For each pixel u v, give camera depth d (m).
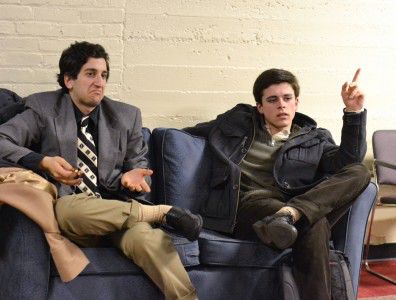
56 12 2.84
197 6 3.05
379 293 2.88
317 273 2.18
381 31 3.39
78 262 2.07
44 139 2.32
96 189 2.37
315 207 2.21
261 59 3.21
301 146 2.62
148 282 2.21
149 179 2.53
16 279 2.03
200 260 2.31
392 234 3.40
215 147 2.67
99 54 2.37
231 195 2.50
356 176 2.32
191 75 3.11
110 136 2.43
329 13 3.28
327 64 3.33
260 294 2.36
